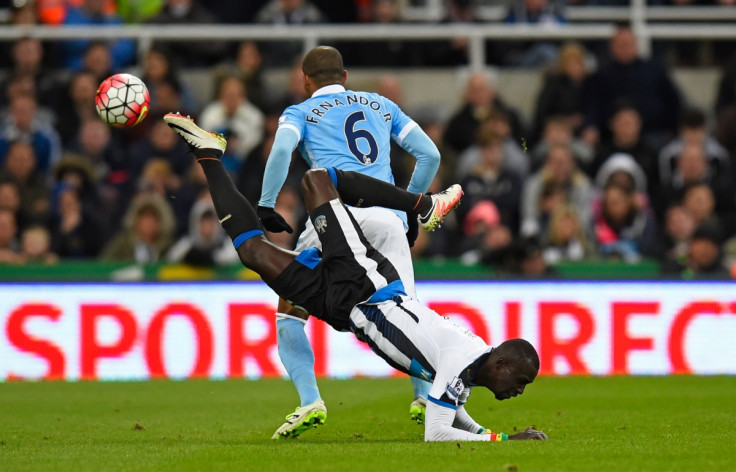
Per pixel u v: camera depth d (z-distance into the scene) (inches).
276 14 2191.2
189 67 2128.4
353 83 2058.3
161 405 1255.5
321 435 965.2
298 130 928.9
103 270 1649.9
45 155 1945.1
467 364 827.4
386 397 1314.0
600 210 1779.0
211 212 1679.4
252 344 1578.5
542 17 2206.0
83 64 2048.5
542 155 1910.7
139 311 1577.3
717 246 1648.6
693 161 1860.2
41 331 1568.7
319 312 888.3
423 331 842.8
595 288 1604.3
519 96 2150.6
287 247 1658.5
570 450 792.3
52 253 1771.7
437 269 1635.1
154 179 1787.6
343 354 1594.5
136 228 1724.9
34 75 2022.6
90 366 1569.9
